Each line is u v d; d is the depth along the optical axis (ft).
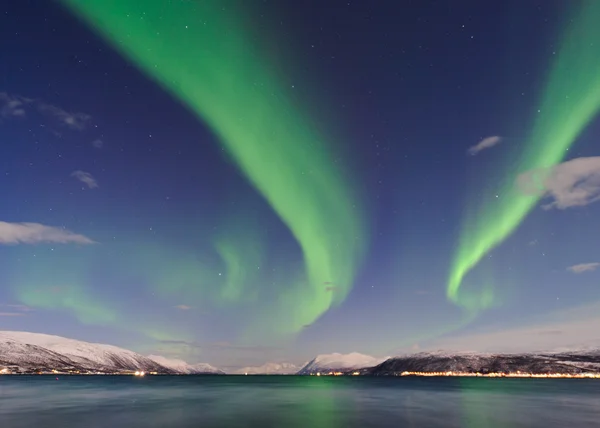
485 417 171.63
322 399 274.16
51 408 202.08
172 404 228.84
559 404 231.71
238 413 184.24
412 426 145.28
